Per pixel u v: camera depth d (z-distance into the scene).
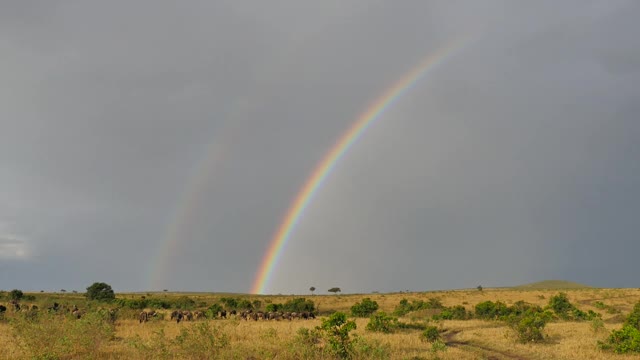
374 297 127.25
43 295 120.62
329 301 113.62
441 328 44.81
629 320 37.47
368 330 39.66
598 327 38.16
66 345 21.81
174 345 23.34
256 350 22.59
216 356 20.72
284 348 23.02
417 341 31.59
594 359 25.31
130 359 21.09
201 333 21.75
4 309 38.59
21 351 22.17
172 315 47.72
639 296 96.75
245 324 42.16
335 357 21.34
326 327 24.09
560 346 29.62
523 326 32.69
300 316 55.06
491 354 27.86
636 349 26.55
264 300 127.19
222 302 92.31
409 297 121.88
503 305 64.19
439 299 113.44
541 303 96.62
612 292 109.25
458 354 25.69
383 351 22.30
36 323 23.28
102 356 22.06
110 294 101.62
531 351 28.14
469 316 64.19
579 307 82.12
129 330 34.16
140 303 78.19
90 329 23.36
